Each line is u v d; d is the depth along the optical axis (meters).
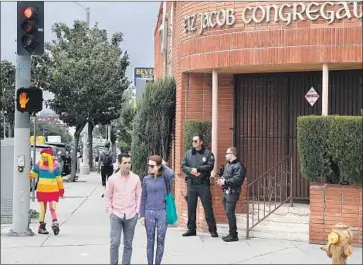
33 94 11.44
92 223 13.73
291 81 12.98
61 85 27.80
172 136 15.61
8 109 28.44
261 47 11.62
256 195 13.21
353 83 12.43
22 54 11.45
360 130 10.07
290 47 11.37
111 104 30.50
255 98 13.22
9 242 10.97
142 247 10.61
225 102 13.33
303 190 12.87
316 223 10.52
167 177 8.70
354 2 10.99
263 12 11.62
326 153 10.38
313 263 9.01
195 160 11.41
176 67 15.35
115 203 8.49
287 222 11.47
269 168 13.10
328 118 10.29
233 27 11.95
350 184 10.39
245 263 9.08
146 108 15.66
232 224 10.92
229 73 13.13
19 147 11.64
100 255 9.82
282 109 13.04
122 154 8.54
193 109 13.34
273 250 10.08
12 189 13.12
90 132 41.09
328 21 11.14
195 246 10.51
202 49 12.45
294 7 11.36
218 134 13.30
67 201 18.94
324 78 11.20
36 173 12.10
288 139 12.98
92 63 27.94
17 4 11.47
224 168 11.62
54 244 10.80
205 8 12.43
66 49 28.59
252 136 13.23
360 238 10.18
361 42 10.95
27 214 11.77
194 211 11.51
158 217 8.64
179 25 14.23
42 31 11.53
